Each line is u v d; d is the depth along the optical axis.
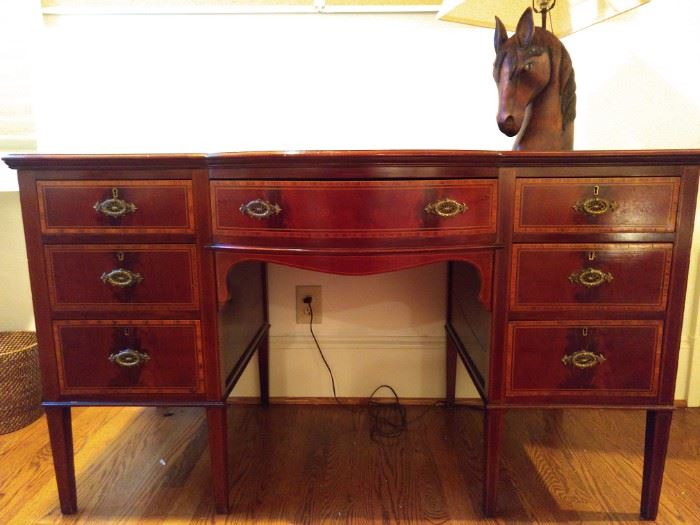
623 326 0.92
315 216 0.86
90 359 0.95
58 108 1.37
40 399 1.40
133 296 0.93
